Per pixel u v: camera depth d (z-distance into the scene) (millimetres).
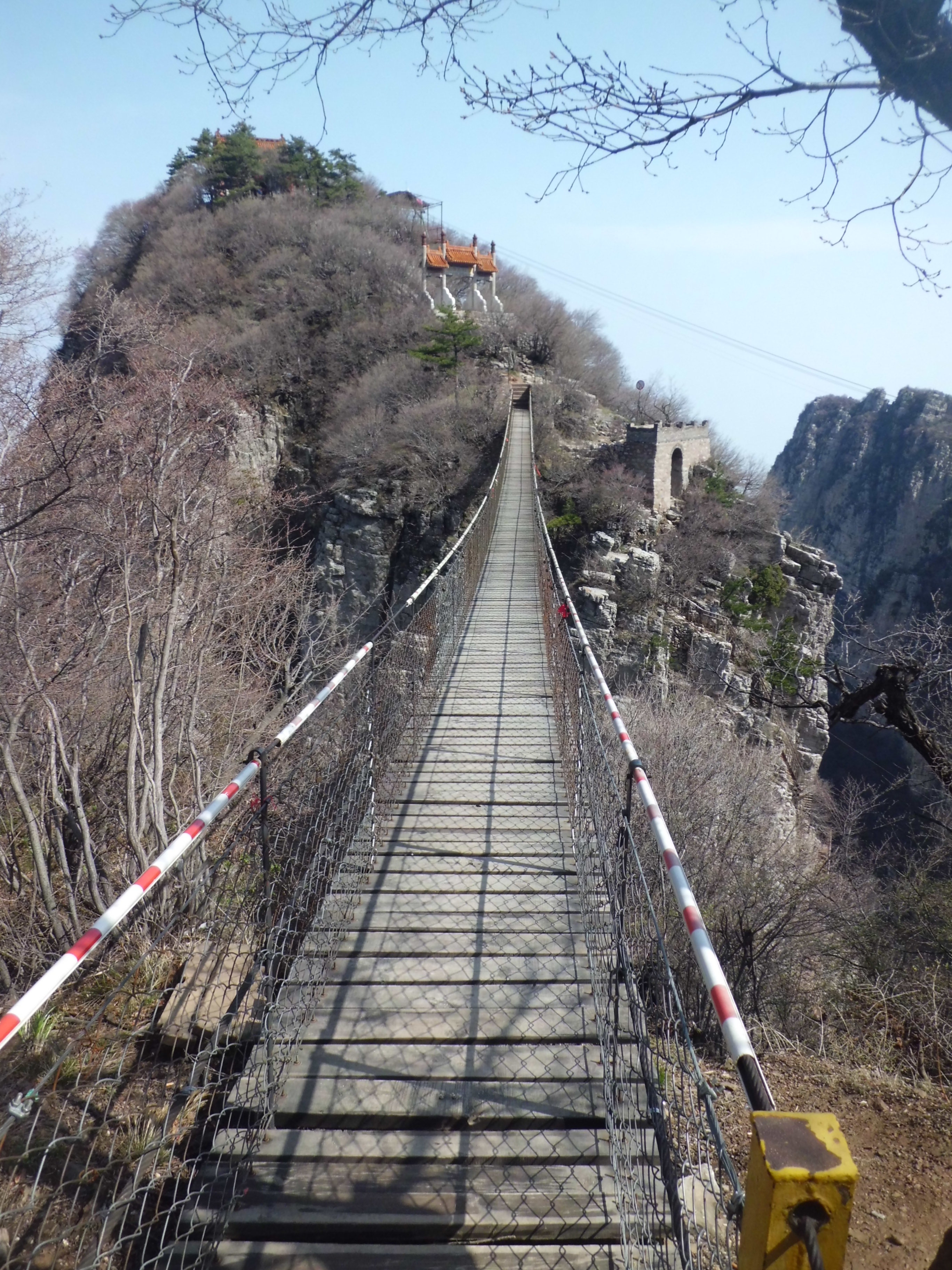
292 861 4293
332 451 38312
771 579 32875
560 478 34469
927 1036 5875
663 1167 2594
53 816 6879
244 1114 3387
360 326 44969
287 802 4848
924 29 3264
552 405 41125
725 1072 4742
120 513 8492
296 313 44750
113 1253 2791
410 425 37062
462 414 37531
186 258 48656
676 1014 2785
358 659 4871
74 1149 3283
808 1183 1399
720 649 29000
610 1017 3830
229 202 54781
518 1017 3965
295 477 39125
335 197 58688
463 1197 3053
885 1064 5359
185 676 8641
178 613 8094
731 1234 2668
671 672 28516
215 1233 2902
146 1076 3785
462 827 5926
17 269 9539
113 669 8523
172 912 5145
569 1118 3402
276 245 49219
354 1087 3531
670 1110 3248
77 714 7828
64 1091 3646
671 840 2686
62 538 8578
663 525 34188
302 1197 3047
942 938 8961
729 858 11148
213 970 4062
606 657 27594
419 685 7793
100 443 8758
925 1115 4438
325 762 5879
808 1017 7172
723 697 28266
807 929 9461
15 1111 2174
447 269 53250
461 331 40938
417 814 6148
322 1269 2822
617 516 33000
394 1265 2838
